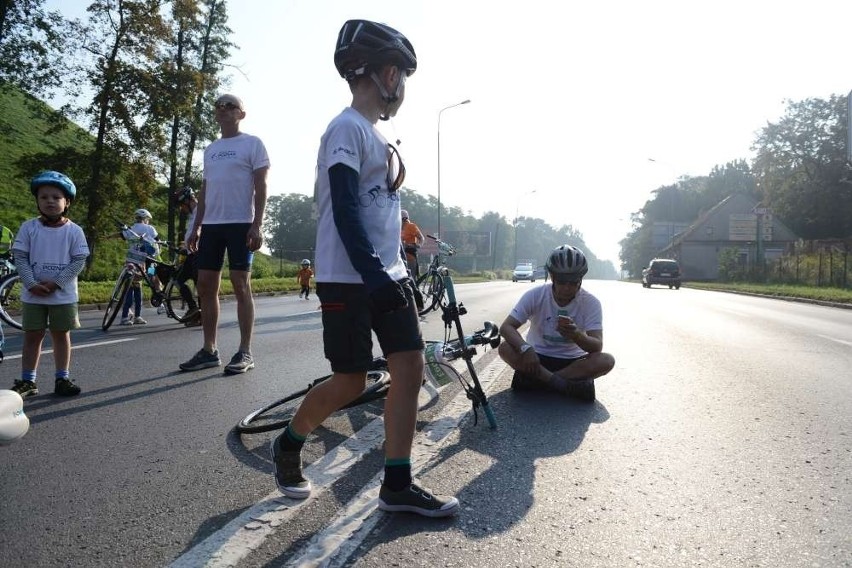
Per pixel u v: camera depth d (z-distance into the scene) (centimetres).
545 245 19388
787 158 6231
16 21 2175
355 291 251
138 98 2328
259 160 537
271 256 4691
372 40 252
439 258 1266
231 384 499
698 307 1697
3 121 3017
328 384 262
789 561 229
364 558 222
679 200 10938
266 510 260
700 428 410
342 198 232
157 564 215
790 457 351
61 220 446
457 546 233
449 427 398
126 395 453
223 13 2908
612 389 532
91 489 279
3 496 270
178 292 918
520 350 482
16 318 932
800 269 3488
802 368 655
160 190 2777
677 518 265
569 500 282
